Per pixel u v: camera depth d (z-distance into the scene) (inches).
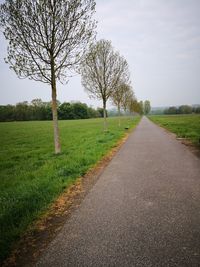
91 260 128.6
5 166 433.4
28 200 223.5
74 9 426.6
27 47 416.8
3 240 151.7
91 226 166.7
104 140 660.7
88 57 483.8
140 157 409.1
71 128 1562.5
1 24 400.8
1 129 1711.4
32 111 4805.6
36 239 155.6
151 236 148.5
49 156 487.2
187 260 123.6
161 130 1031.0
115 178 286.7
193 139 616.7
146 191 232.8
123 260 126.6
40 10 407.2
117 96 1342.3
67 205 211.3
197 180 261.7
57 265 126.4
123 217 177.6
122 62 921.5
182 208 188.4
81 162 378.9
